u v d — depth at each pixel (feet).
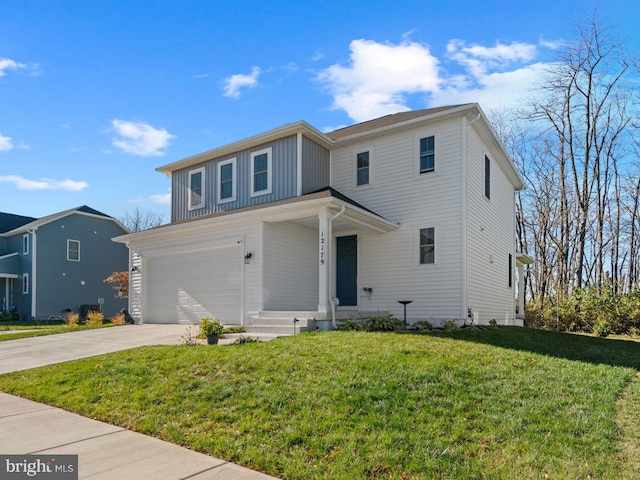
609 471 13.15
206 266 46.57
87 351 31.76
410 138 46.42
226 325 43.80
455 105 53.06
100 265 100.78
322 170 49.73
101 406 19.39
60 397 21.13
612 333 60.18
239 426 16.28
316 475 12.78
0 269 90.74
